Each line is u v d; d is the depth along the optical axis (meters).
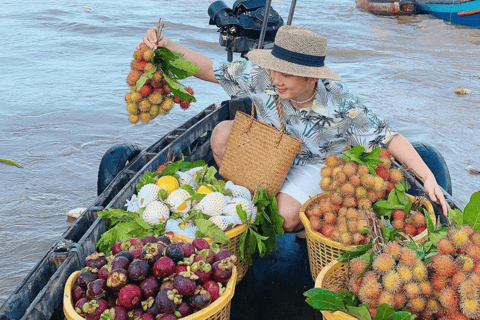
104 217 3.26
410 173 3.52
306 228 3.32
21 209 6.00
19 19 17.22
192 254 2.65
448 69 13.08
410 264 2.44
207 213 3.25
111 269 2.51
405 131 8.95
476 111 10.01
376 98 10.72
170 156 4.34
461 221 2.78
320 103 3.45
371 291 2.40
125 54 13.51
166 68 3.57
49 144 7.83
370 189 3.25
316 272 3.38
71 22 16.75
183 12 19.06
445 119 9.55
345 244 3.07
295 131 3.67
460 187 6.93
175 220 3.22
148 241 2.79
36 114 9.05
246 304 3.34
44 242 5.38
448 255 2.44
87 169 7.07
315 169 3.79
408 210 3.24
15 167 7.04
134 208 3.33
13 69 11.82
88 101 9.80
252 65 3.69
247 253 3.36
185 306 2.43
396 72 12.70
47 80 11.05
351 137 3.58
